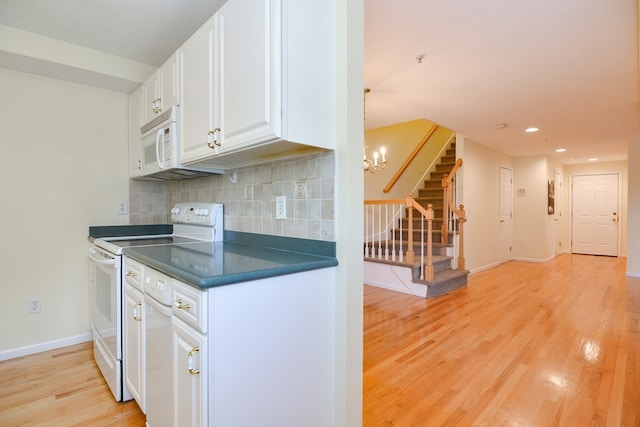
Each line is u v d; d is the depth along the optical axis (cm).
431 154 653
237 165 203
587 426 161
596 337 273
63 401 182
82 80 248
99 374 211
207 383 104
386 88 311
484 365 225
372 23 204
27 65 222
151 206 294
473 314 332
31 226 239
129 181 282
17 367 219
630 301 382
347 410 138
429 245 398
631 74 279
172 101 196
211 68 157
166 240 230
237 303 110
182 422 117
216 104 153
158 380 139
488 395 189
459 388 196
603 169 761
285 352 123
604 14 194
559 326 299
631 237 525
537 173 668
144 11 188
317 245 149
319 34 133
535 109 373
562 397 186
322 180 147
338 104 138
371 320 314
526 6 187
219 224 218
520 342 263
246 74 133
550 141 541
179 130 189
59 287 250
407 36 219
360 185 143
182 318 118
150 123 227
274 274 119
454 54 245
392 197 588
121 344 181
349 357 138
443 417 169
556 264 640
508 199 674
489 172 595
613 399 184
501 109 374
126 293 178
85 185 261
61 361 228
